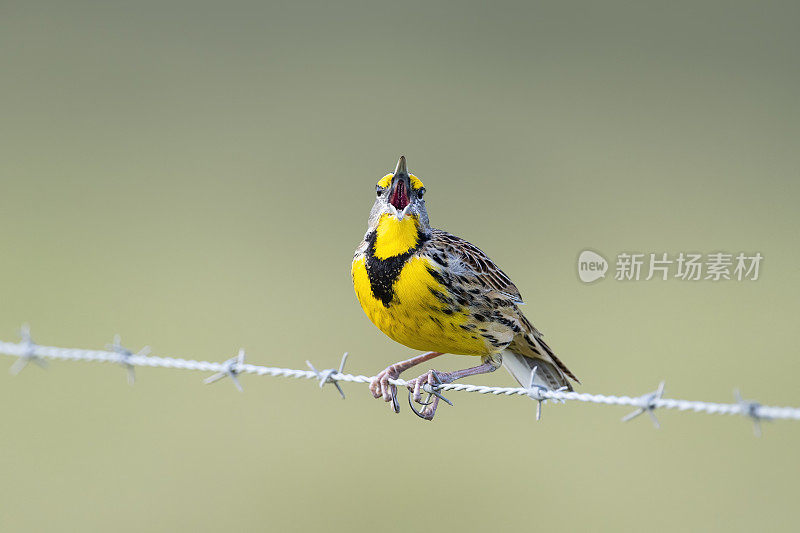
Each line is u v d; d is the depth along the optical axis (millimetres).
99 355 4699
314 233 15750
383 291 4879
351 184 17797
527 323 5164
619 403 3828
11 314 12508
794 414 3488
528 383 5406
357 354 11266
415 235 4855
